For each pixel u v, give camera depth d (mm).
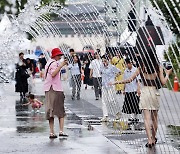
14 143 20281
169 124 25188
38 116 29453
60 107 21812
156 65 19578
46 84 21703
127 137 21906
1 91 29234
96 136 22266
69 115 30406
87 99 42344
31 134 22594
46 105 21766
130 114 27359
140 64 19797
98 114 30953
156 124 19812
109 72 27875
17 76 42188
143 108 19672
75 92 42031
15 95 45000
